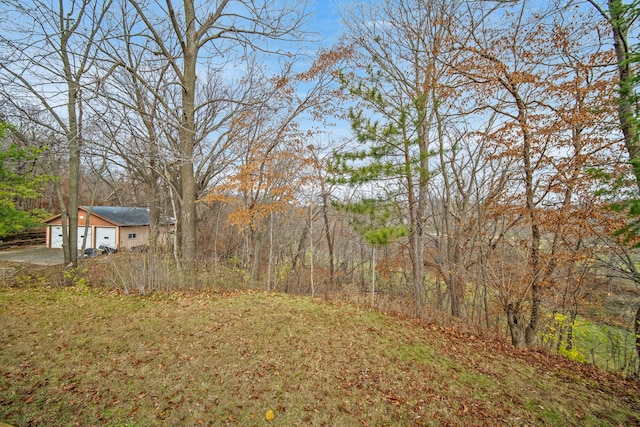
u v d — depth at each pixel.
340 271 16.94
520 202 7.69
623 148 6.07
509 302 6.98
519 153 7.71
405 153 8.12
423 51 9.62
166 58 10.59
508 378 4.78
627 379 5.34
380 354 5.17
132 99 10.39
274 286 11.54
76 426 2.89
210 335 5.33
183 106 10.91
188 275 9.32
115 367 4.05
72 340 4.80
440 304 11.76
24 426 2.83
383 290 13.64
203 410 3.31
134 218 24.34
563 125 6.81
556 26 7.31
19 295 7.43
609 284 8.72
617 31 6.00
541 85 7.44
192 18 10.63
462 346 6.01
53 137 8.43
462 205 12.18
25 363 4.01
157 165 12.10
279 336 5.52
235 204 11.80
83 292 7.84
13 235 23.81
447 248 11.73
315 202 13.03
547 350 6.77
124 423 2.99
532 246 7.25
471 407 3.86
